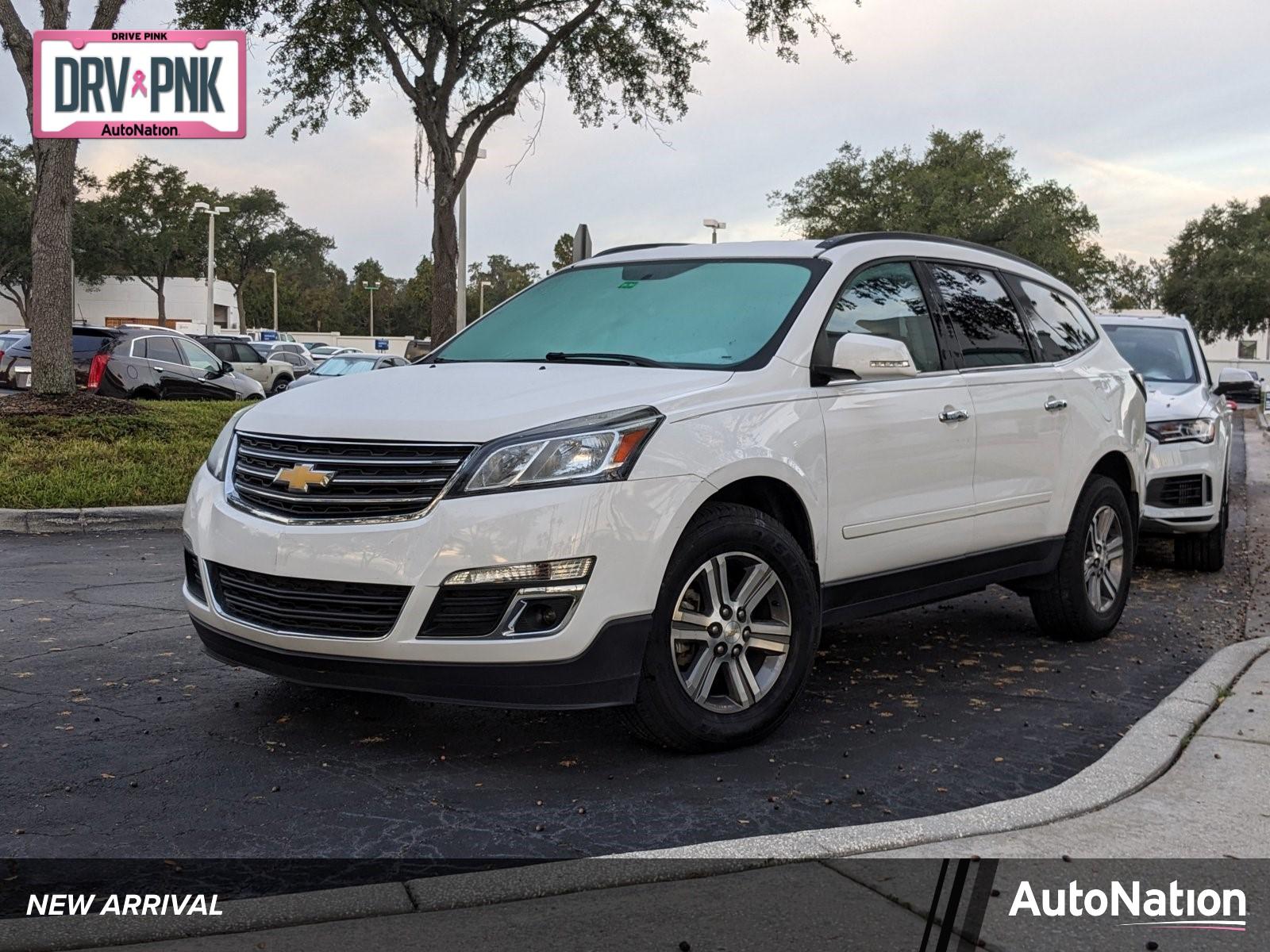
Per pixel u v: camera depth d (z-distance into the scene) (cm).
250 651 425
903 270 552
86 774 402
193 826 359
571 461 395
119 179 7369
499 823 365
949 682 547
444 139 1908
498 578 386
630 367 466
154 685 510
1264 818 356
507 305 579
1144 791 378
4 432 1220
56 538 945
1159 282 8319
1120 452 646
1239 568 926
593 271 577
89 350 2023
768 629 444
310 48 1881
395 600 393
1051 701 520
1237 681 504
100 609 663
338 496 405
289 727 456
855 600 493
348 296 13100
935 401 523
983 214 5356
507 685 392
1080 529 616
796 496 456
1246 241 7162
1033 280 642
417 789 393
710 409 432
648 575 402
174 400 1992
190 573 459
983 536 552
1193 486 854
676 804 382
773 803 385
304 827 360
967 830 345
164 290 8269
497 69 2031
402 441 403
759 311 496
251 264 9250
